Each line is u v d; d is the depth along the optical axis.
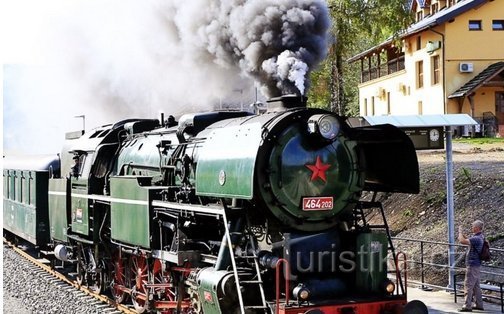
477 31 30.59
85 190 13.07
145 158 11.59
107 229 12.52
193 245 9.61
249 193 7.87
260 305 8.21
